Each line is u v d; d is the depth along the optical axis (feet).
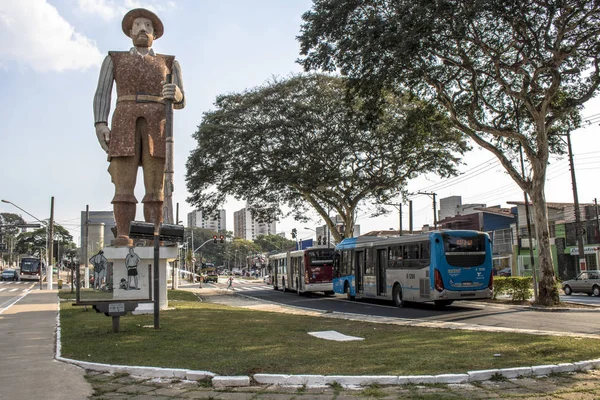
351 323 46.16
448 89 78.95
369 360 27.07
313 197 131.85
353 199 124.57
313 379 23.08
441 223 199.41
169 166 57.36
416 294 67.97
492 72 73.36
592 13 58.65
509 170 72.64
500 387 22.25
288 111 109.50
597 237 137.90
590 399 20.13
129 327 41.78
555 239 153.79
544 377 23.95
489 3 54.65
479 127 72.28
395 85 71.82
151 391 22.25
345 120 108.88
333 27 65.41
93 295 57.06
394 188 130.31
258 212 134.62
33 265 222.48
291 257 125.59
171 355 28.94
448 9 55.93
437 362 26.25
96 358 28.43
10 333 41.27
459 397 20.62
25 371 26.12
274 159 113.50
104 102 61.26
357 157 116.78
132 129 60.08
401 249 72.74
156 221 61.57
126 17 62.95
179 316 51.08
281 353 29.35
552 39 64.75
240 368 25.26
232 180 116.67
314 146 111.86
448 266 63.87
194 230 424.05
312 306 79.92
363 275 85.30
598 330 42.86
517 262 161.48
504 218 171.12
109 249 57.00
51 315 56.44
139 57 61.11
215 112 118.83
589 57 66.95
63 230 336.70
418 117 81.97
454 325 46.73
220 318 49.21
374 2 63.10
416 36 57.31
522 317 55.42
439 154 115.96
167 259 60.49
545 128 69.05
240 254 444.55
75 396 21.45
